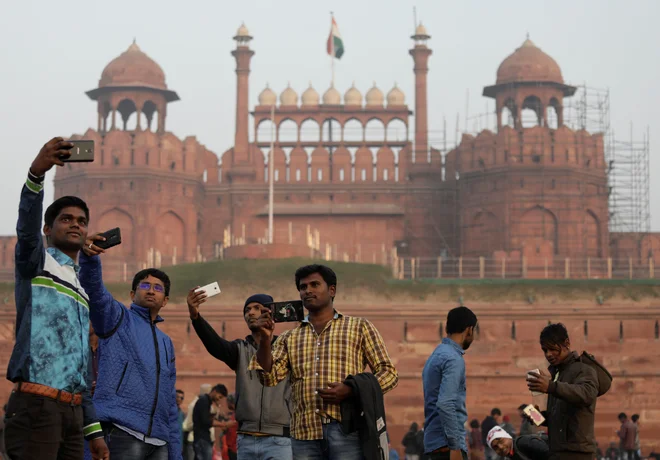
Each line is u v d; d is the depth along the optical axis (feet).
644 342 113.70
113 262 150.82
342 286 117.80
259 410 27.94
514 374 111.96
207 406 42.93
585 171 152.25
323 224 159.43
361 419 21.63
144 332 25.09
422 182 159.84
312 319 23.11
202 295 25.45
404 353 113.60
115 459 24.04
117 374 24.40
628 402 111.75
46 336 19.90
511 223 150.10
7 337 112.98
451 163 160.97
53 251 20.83
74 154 19.24
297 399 22.68
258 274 120.16
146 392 24.53
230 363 27.81
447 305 115.14
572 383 25.67
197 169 160.56
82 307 20.68
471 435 69.41
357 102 165.68
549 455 26.17
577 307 114.11
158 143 156.87
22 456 19.60
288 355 22.94
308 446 22.47
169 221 155.84
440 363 26.04
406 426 110.63
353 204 159.74
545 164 150.61
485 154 153.58
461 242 155.02
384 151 161.48
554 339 26.25
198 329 26.17
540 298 115.65
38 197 19.39
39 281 20.10
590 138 154.61
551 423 26.07
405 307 114.32
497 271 146.51
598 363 26.23
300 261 123.34
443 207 159.53
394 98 166.81
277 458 27.94
